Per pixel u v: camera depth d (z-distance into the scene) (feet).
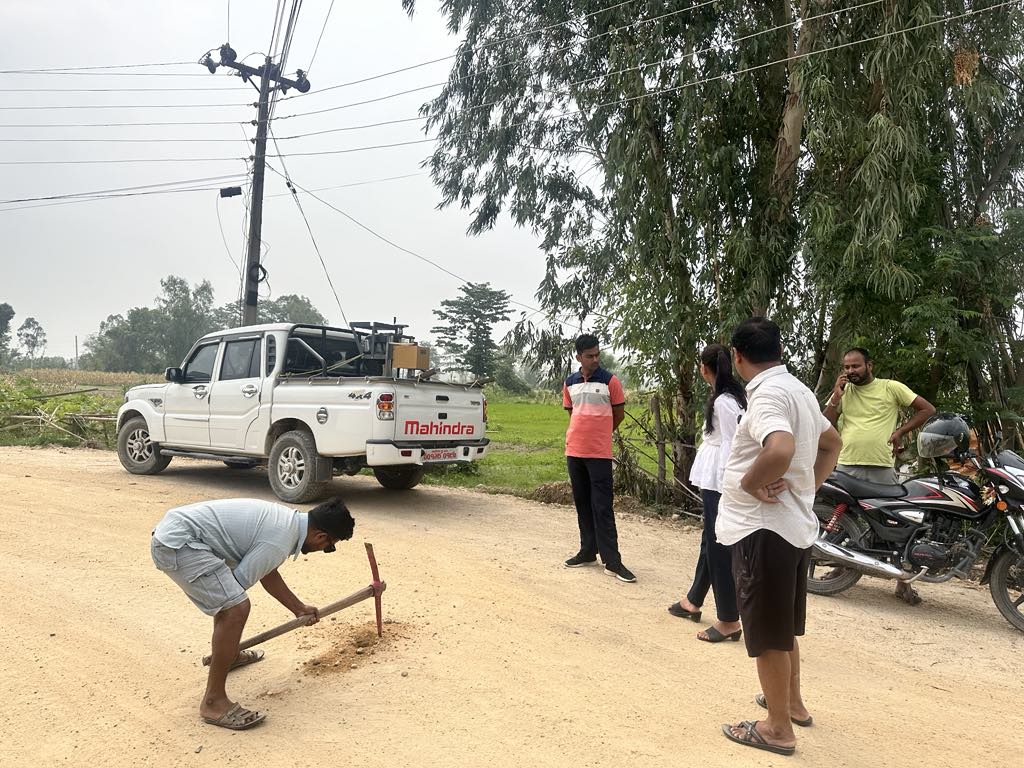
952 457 19.02
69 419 49.03
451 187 42.50
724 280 29.71
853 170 26.96
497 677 13.14
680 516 29.78
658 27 29.71
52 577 17.52
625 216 30.66
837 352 27.35
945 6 26.09
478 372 207.82
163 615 15.51
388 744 10.66
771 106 31.22
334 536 12.11
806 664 14.83
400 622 15.58
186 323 331.57
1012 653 16.12
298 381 28.66
